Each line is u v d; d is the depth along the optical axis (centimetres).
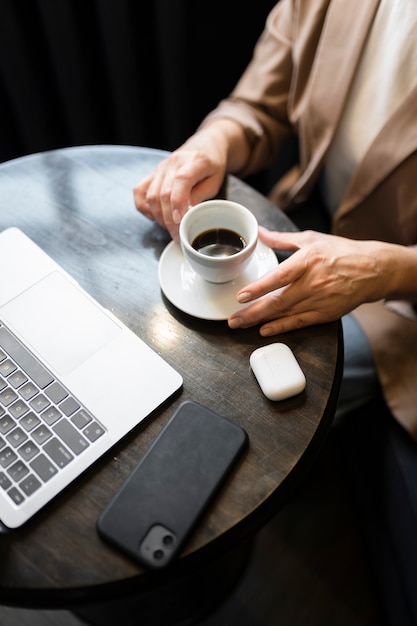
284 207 97
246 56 128
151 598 91
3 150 135
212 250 59
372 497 89
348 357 78
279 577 98
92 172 75
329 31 76
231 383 54
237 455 49
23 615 91
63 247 66
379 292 62
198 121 141
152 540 44
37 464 48
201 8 113
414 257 64
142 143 141
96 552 44
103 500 47
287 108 91
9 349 55
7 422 50
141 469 48
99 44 118
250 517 46
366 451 89
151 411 51
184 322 59
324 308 59
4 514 45
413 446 76
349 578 98
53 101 130
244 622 93
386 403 76
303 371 56
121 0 105
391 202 76
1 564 44
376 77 74
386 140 71
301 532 102
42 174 74
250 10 116
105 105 134
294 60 85
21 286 60
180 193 65
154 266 64
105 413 51
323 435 52
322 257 60
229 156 81
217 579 93
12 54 112
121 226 68
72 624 91
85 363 54
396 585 84
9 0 103
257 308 57
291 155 109
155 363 54
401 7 68
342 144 83
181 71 122
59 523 46
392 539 82
